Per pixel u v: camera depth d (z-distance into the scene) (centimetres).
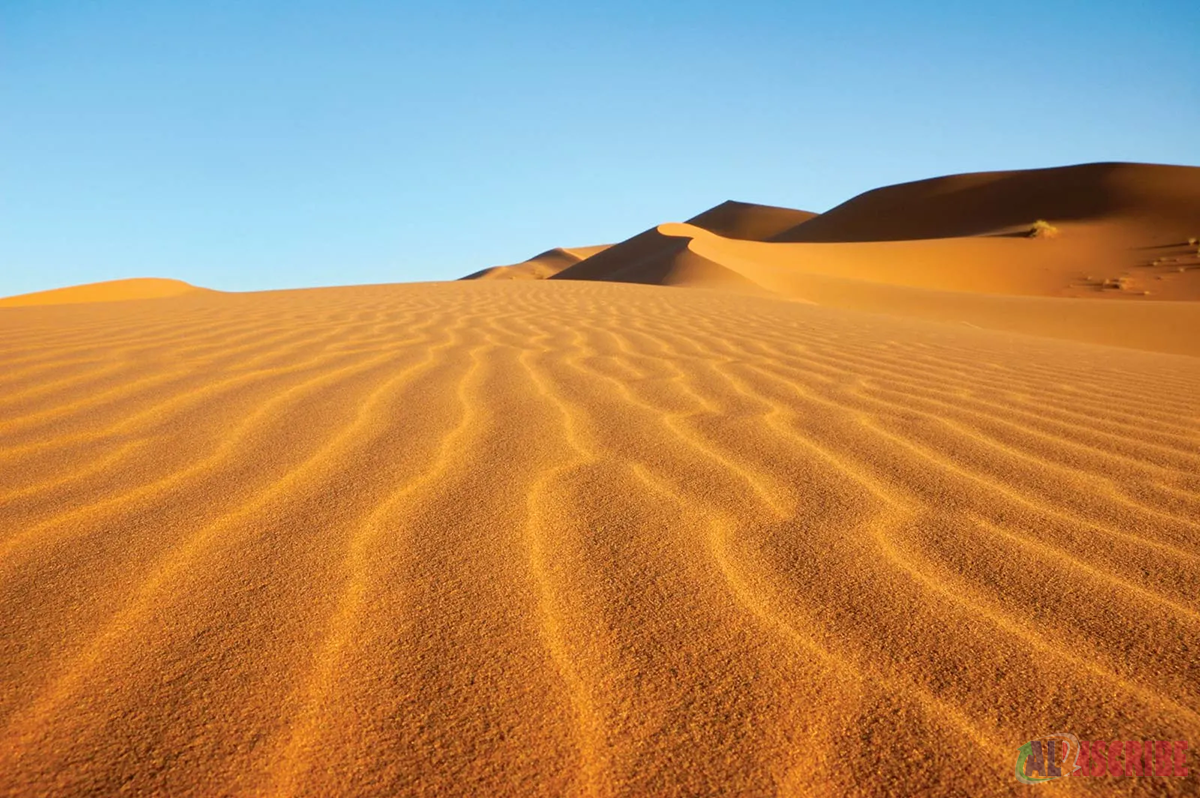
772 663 130
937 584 159
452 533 186
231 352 462
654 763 106
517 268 9775
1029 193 5969
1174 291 3278
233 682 124
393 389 357
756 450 259
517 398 340
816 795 101
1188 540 183
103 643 136
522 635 139
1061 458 254
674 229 5050
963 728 114
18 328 581
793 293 2452
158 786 102
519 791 101
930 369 445
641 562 169
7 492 213
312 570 165
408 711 117
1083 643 136
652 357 466
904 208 6600
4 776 103
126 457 246
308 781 103
